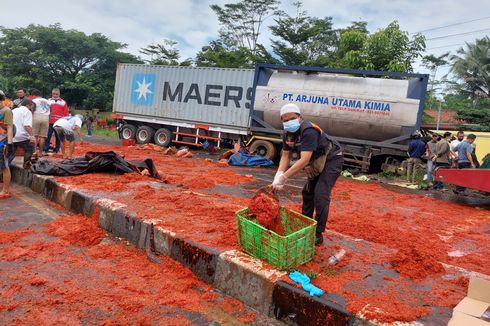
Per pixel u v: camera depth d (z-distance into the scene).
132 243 5.24
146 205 5.91
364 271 4.01
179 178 9.79
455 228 7.09
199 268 4.32
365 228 6.30
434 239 6.16
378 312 3.14
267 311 3.67
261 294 3.72
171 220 5.23
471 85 38.03
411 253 4.37
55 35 51.22
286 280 3.64
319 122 14.88
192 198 6.45
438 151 12.18
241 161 14.52
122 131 20.84
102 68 55.22
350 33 22.52
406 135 13.62
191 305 3.77
